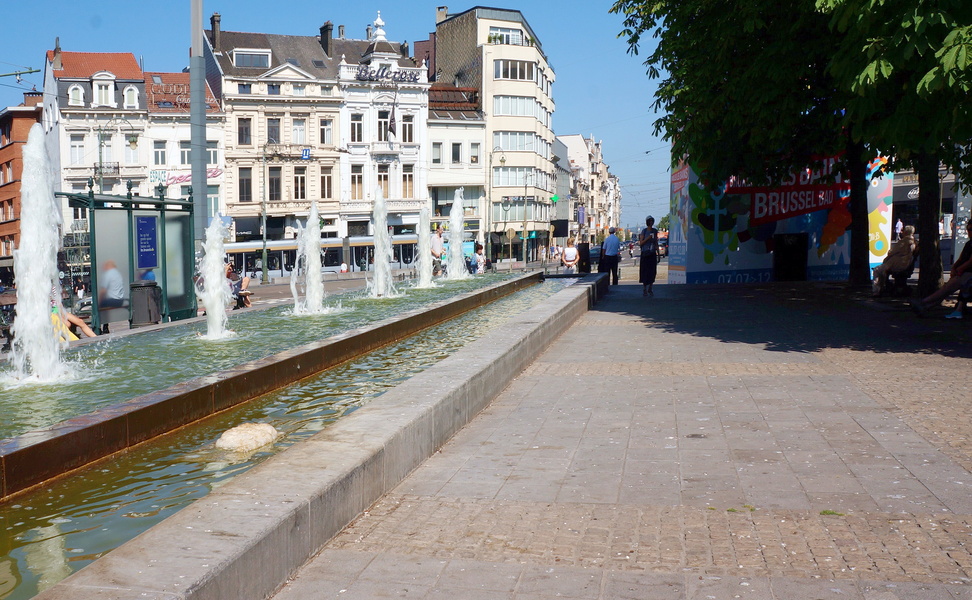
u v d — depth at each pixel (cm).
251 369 819
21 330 901
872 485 489
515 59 7119
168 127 5866
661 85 1852
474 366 748
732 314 1505
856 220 2006
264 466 439
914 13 887
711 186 1961
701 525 430
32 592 362
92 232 1434
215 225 1227
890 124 1013
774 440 600
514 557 391
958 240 2506
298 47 6450
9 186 6291
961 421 637
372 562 386
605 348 1112
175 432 672
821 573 365
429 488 506
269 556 344
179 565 302
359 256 6244
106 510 476
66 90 5669
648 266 2014
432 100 7000
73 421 584
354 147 6406
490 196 6925
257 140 6025
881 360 940
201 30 1869
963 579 354
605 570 374
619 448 592
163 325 1319
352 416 555
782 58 1423
